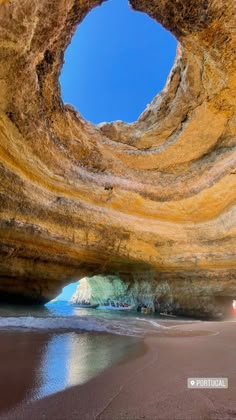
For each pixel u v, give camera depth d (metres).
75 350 4.62
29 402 2.56
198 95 11.44
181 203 13.20
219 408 2.51
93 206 12.66
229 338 6.27
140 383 3.10
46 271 12.29
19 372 3.36
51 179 11.62
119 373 3.45
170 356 4.38
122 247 13.40
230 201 12.24
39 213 11.00
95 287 20.66
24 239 10.75
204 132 12.30
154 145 13.95
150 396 2.75
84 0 8.51
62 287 13.63
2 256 10.51
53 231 11.37
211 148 12.77
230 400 2.70
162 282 14.92
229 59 9.02
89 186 12.62
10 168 10.07
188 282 13.89
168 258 13.77
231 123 11.64
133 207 13.42
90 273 14.31
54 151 11.62
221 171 12.18
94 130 14.18
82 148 12.95
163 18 9.31
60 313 10.73
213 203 12.66
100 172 13.36
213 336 6.55
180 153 13.19
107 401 2.62
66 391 2.84
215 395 2.81
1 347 4.48
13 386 2.92
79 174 12.59
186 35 9.18
